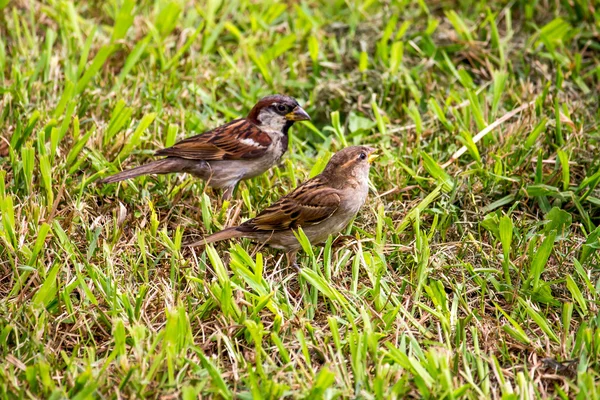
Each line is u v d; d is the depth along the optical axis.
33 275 9.09
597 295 9.21
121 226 10.14
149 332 8.36
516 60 14.00
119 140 11.59
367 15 15.07
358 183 10.07
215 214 10.62
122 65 13.88
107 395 7.69
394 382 7.98
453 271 9.84
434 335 8.70
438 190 10.59
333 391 7.68
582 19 14.73
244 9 15.39
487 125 12.16
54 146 10.98
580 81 13.38
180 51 13.78
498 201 10.94
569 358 8.38
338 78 13.84
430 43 14.02
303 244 9.44
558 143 11.91
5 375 7.72
